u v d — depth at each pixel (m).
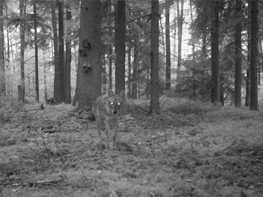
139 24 18.25
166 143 8.12
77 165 5.75
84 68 11.95
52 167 5.55
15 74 27.11
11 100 17.30
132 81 19.42
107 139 8.30
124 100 8.29
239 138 8.25
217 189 4.71
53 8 20.97
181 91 19.47
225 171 5.54
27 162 5.92
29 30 22.52
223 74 22.72
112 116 7.52
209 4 15.05
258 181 5.05
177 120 12.21
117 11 15.55
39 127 9.89
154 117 12.44
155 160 6.29
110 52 22.88
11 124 10.30
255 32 14.87
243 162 6.04
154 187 4.70
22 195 4.23
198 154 6.86
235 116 13.11
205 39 21.06
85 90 11.99
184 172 5.51
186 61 19.39
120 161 6.17
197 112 14.30
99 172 5.32
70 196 4.24
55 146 7.22
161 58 24.28
